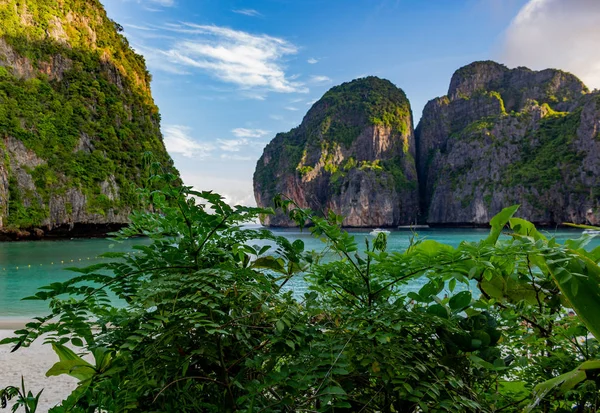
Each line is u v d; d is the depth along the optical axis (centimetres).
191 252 76
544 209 7944
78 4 7019
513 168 8812
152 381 60
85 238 5256
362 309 76
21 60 5750
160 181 70
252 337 74
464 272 77
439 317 75
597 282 70
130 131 6612
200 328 66
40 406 385
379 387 72
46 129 5316
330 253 87
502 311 94
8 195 4641
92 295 69
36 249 3806
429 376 69
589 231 81
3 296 1711
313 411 59
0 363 578
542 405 78
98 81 6600
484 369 80
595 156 7719
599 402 74
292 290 86
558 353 82
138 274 72
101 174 5506
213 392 70
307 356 63
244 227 83
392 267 79
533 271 96
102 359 73
